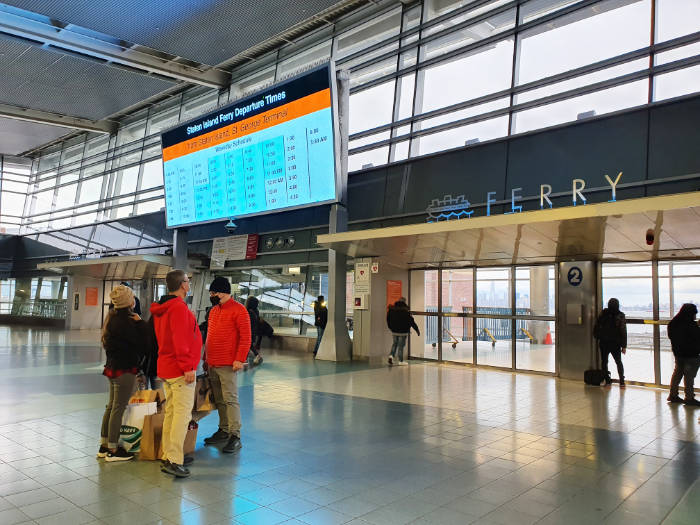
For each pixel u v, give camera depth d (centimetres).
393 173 1421
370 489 428
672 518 364
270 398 809
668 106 990
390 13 1577
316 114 1253
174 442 454
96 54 1603
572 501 405
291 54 1773
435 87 1427
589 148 1077
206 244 1930
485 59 1339
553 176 1115
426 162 1355
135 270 2116
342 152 1311
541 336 1168
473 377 1070
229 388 536
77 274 2419
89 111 2203
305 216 1627
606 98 1092
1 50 1598
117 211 2392
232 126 1476
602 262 1092
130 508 383
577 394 885
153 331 507
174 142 1669
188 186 1639
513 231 843
